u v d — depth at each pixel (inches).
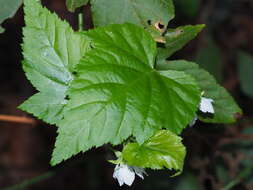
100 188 20.4
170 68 8.8
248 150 15.3
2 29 8.4
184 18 19.1
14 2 8.1
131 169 7.7
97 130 7.0
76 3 8.2
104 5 8.2
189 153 14.8
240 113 9.0
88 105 7.0
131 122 7.1
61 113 8.1
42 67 8.0
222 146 14.9
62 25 8.0
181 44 8.8
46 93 8.1
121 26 7.7
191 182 15.8
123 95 7.2
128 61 7.5
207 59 18.7
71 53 8.0
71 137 7.0
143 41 7.7
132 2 8.2
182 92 7.5
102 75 7.2
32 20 7.9
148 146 7.4
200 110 8.7
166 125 7.2
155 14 8.3
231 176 15.4
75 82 7.1
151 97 7.3
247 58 18.7
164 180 15.9
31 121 13.0
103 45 7.4
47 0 19.5
